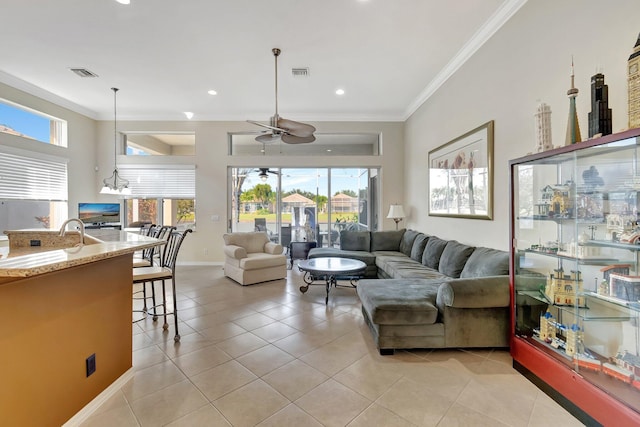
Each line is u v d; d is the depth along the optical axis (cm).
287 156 611
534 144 248
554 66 228
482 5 270
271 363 221
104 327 183
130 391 188
